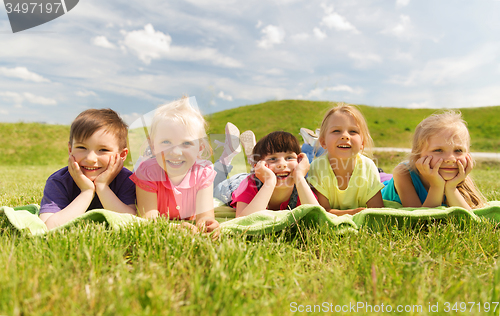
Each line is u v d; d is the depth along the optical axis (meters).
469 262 1.39
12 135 18.89
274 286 1.17
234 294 1.05
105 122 1.97
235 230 1.67
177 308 0.96
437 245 1.55
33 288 1.00
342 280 1.18
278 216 1.77
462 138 2.15
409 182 2.45
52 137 19.72
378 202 2.35
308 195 2.10
